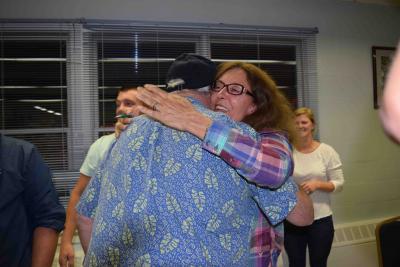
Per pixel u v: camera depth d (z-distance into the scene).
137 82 2.68
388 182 3.27
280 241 0.99
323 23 3.10
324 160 2.47
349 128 3.16
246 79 1.03
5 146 1.12
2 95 2.49
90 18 2.60
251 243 0.87
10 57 2.50
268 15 2.97
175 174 0.74
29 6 2.53
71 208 1.85
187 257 0.70
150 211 0.73
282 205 0.84
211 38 2.84
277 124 1.03
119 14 2.65
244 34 2.89
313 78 3.06
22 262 1.09
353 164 3.17
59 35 2.56
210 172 0.75
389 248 1.54
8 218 1.07
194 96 0.89
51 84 2.56
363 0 3.20
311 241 2.40
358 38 3.21
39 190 1.14
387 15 3.31
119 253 0.74
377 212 3.22
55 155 2.57
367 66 3.23
